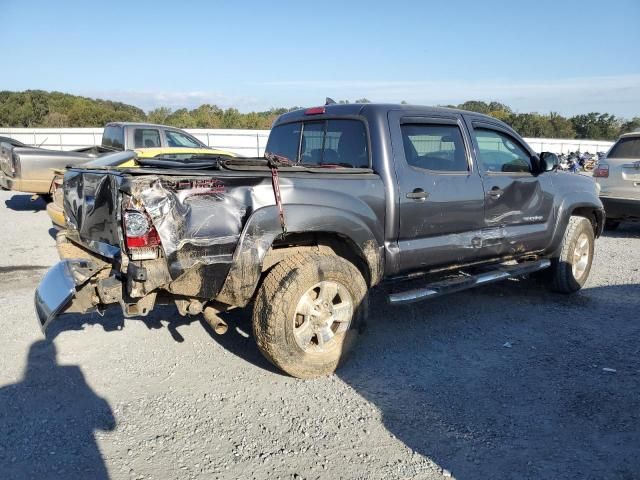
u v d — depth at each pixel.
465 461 3.07
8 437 3.24
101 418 3.48
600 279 7.02
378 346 4.71
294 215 3.80
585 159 26.28
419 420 3.51
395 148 4.52
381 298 6.00
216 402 3.71
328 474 2.95
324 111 4.96
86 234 4.01
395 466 3.02
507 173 5.41
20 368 4.15
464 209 4.94
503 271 5.41
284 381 4.03
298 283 3.79
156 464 3.01
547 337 4.98
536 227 5.72
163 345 4.63
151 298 3.46
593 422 3.49
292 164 4.58
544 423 3.47
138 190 3.22
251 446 3.20
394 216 4.43
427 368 4.30
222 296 3.70
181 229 3.37
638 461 3.07
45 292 3.60
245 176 3.62
